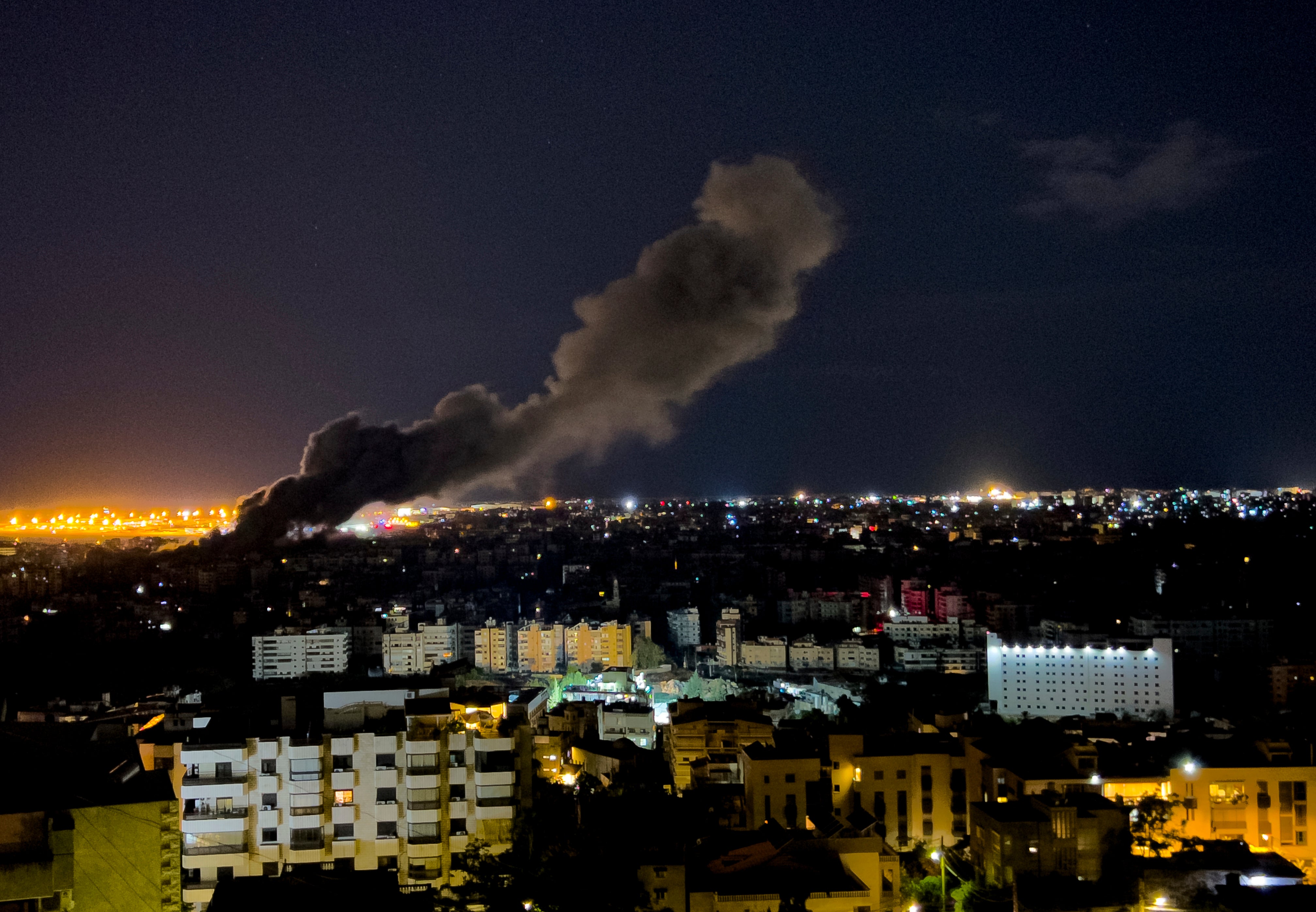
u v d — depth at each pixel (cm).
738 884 12094
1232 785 15750
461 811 13125
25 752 9694
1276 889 10906
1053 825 13200
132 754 10088
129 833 9019
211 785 12838
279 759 12962
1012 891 12569
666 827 13288
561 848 12506
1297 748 16238
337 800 13025
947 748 17075
